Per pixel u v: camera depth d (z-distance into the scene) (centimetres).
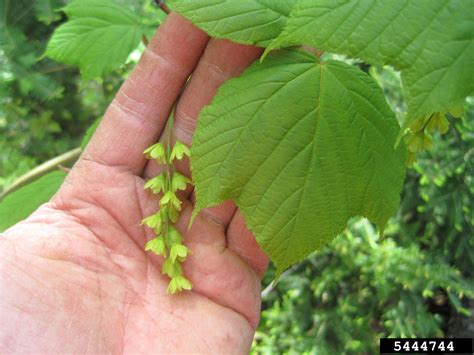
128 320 17
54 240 17
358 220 35
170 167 17
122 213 17
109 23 22
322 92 14
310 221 14
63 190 18
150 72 17
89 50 22
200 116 14
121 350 17
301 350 36
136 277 17
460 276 34
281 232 14
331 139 14
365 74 14
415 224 36
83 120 46
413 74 11
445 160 32
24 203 22
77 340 16
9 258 16
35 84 34
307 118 14
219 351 17
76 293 16
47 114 43
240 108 14
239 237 18
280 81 14
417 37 11
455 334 37
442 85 10
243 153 14
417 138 15
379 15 11
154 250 16
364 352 36
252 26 13
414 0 11
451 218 33
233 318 18
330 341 36
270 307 41
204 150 14
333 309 37
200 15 13
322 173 14
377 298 36
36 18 29
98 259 17
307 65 14
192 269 17
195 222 17
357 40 11
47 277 16
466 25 11
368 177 14
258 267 18
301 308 37
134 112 17
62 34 22
